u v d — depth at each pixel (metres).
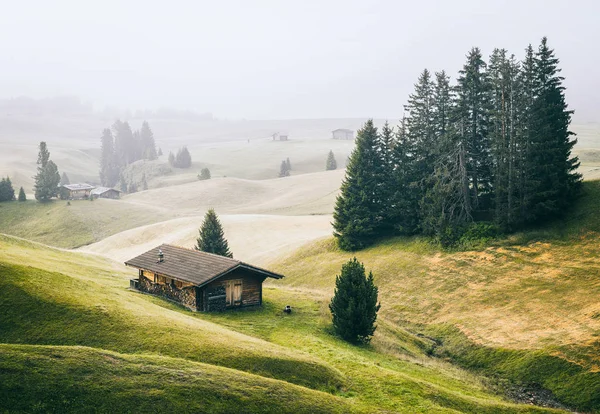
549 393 35.25
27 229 142.12
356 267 41.75
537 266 53.00
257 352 30.17
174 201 195.75
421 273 61.09
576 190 61.03
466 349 43.62
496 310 48.19
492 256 58.31
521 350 40.28
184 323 33.91
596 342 37.69
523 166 60.69
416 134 77.06
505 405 30.11
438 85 77.38
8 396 21.03
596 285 46.00
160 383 23.81
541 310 45.38
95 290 37.56
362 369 32.03
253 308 47.47
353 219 75.81
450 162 68.44
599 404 32.50
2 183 167.62
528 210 60.44
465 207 66.19
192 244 103.06
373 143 78.25
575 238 54.84
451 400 29.31
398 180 75.19
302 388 26.69
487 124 69.94
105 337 29.14
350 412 25.30
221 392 24.16
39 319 30.14
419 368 37.09
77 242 130.25
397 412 26.22
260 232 107.31
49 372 22.83
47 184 165.12
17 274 34.41
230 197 194.38
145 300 43.50
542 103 61.56
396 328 48.16
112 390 22.64
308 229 108.50
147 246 109.12
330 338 40.06
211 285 45.31
